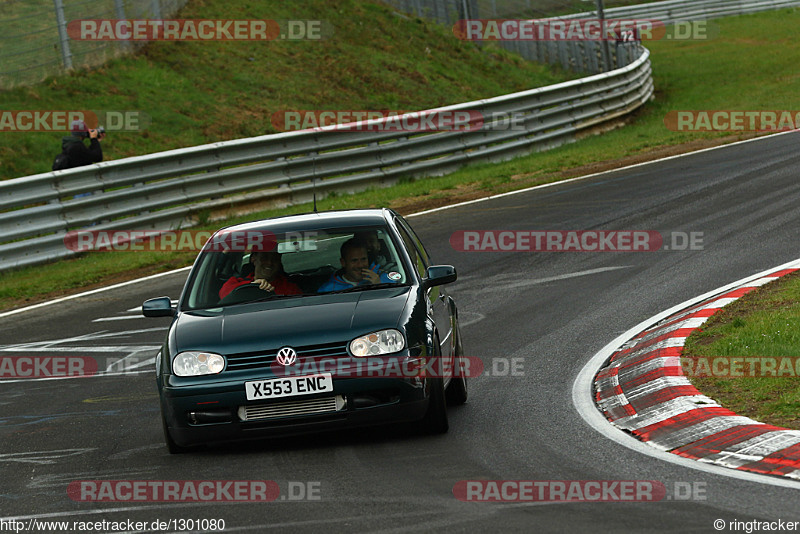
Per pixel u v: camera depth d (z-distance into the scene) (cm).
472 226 5475
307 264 2556
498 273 4406
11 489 2089
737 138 7688
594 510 1655
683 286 3738
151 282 4819
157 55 9381
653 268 4134
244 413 2181
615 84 9388
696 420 2131
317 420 2178
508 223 5462
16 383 3281
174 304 2595
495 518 1647
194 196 6131
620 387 2520
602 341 3098
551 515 1642
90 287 4844
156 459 2264
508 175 6925
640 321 3294
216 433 2188
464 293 4100
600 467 1908
